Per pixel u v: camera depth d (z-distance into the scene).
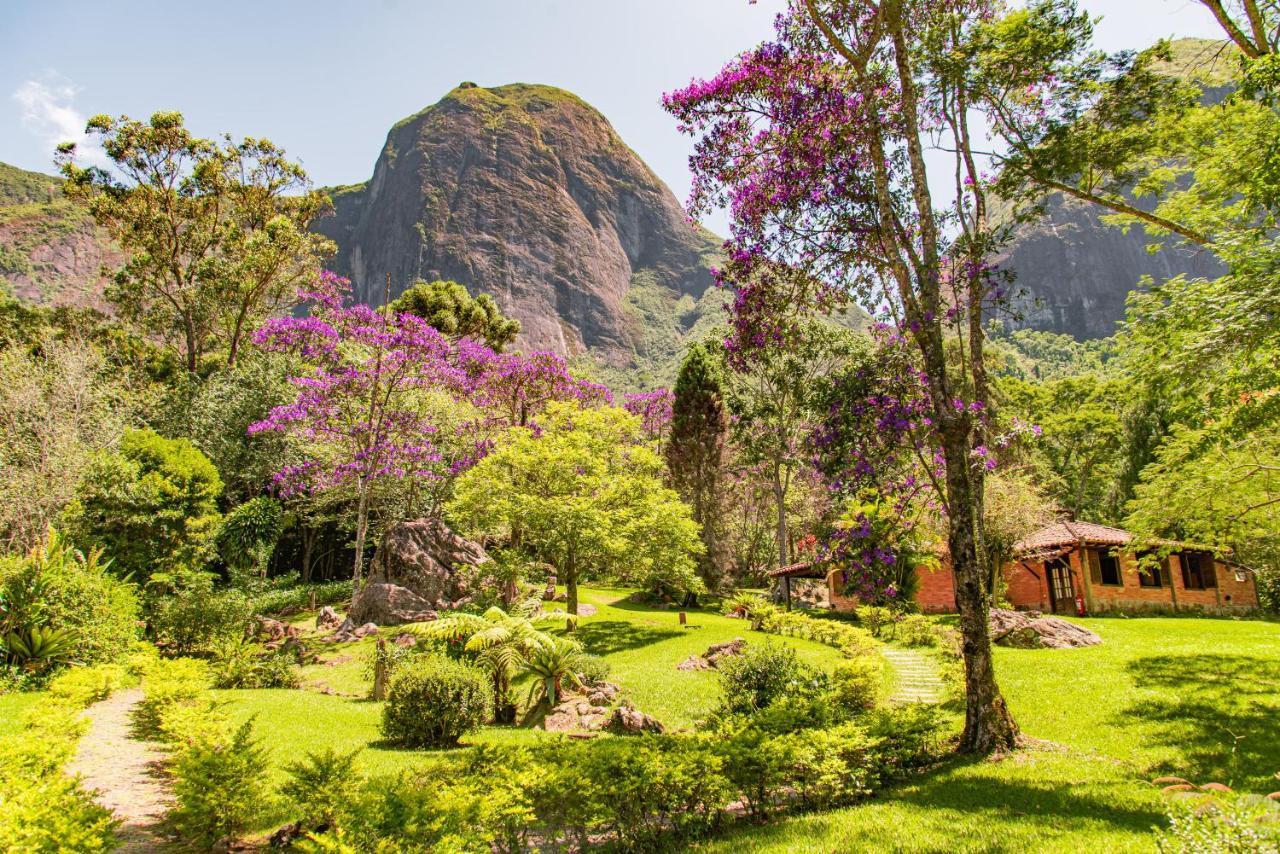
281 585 38.44
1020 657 18.91
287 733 12.88
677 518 31.48
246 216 57.09
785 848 6.78
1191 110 13.50
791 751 8.61
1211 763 9.57
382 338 33.59
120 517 26.50
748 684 13.98
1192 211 13.95
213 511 30.20
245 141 55.50
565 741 9.70
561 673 16.09
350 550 46.53
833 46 12.80
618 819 7.46
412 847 5.66
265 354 46.88
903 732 10.20
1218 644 19.80
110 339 53.00
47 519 27.91
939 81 13.59
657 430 63.81
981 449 12.69
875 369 12.12
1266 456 14.66
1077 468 58.75
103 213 51.53
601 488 32.09
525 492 30.81
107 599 18.41
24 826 5.23
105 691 14.94
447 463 40.62
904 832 7.08
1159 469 17.06
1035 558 33.47
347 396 33.47
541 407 49.16
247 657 20.23
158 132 51.53
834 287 13.59
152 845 7.38
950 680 16.22
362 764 10.59
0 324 47.97
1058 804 7.93
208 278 49.69
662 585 40.50
